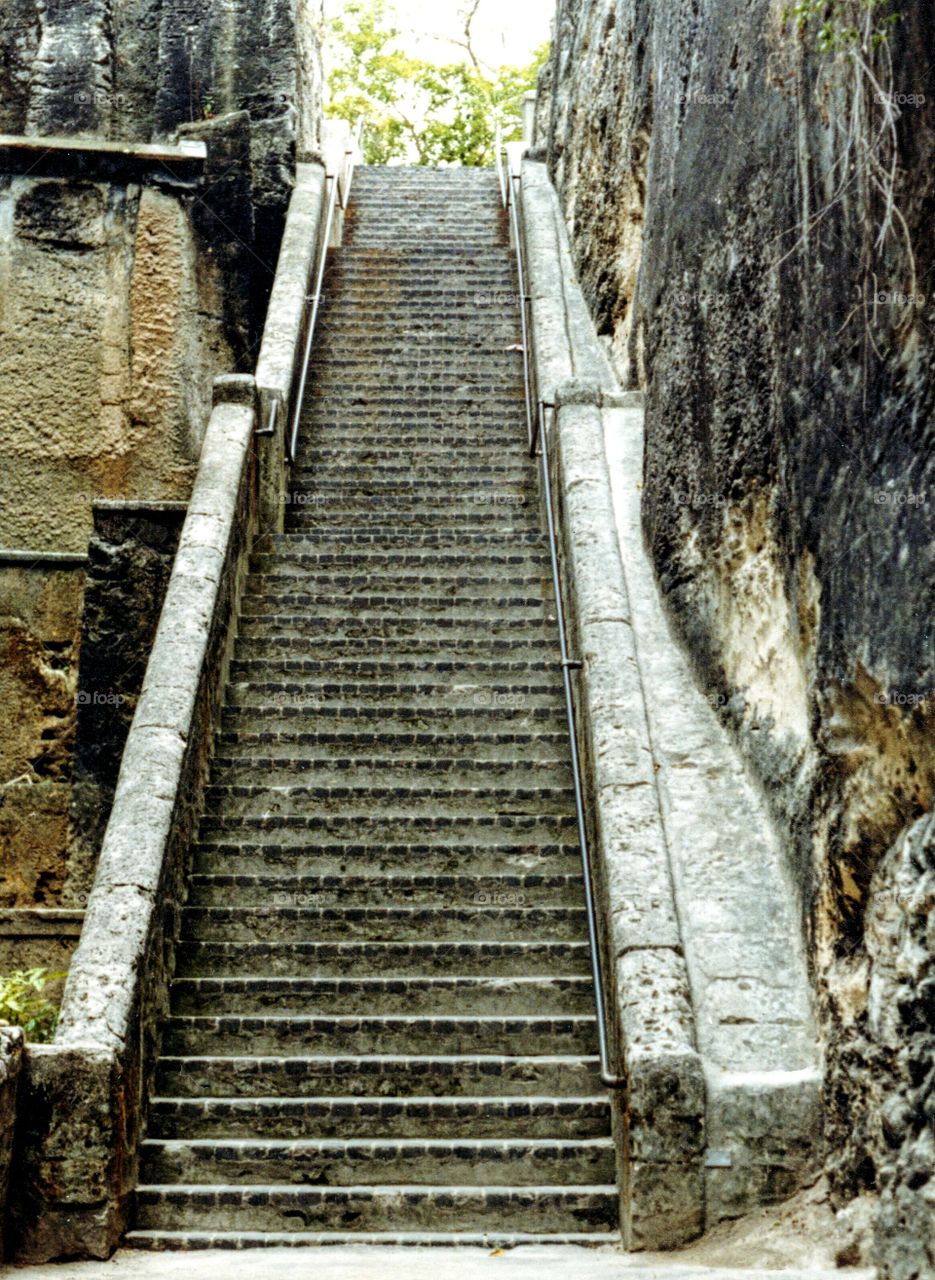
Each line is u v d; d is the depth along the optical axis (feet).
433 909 22.97
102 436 39.78
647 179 33.27
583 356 39.45
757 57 22.39
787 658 20.61
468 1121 19.45
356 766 26.27
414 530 33.96
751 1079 17.24
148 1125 19.47
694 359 25.53
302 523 34.63
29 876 34.50
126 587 32.07
